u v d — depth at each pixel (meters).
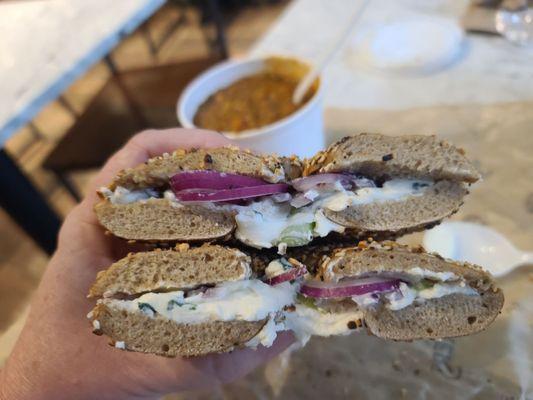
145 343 0.11
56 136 0.45
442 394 0.15
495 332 0.15
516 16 0.25
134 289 0.11
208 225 0.12
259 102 0.20
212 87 0.21
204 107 0.20
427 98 0.23
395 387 0.15
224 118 0.19
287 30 0.30
